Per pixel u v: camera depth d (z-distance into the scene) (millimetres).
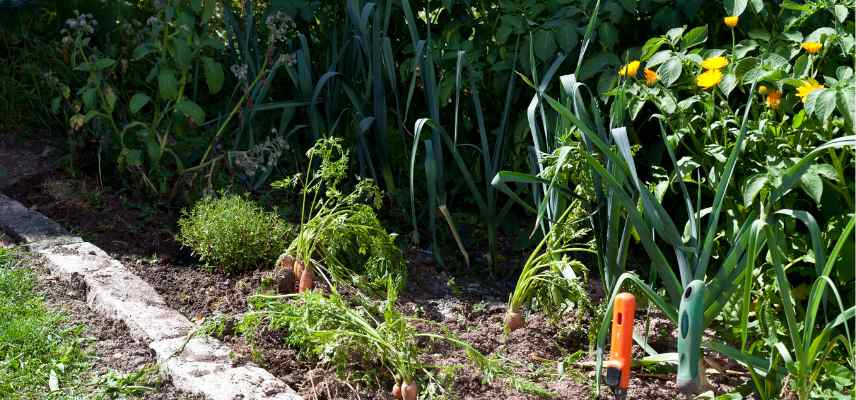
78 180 5270
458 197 5145
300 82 5109
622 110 3514
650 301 3762
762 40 4273
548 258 3891
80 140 5297
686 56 3863
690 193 4371
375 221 4207
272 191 5145
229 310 4004
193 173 5008
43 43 5949
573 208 3873
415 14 5238
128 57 5613
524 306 4129
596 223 3838
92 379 3482
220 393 3287
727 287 3236
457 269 4598
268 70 5074
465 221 4926
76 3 5809
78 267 4168
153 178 5176
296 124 5438
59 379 3473
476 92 4582
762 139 3572
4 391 3355
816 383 3238
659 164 4406
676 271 4469
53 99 5613
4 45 6227
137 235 4715
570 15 4527
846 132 3414
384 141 4859
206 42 5012
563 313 3943
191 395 3371
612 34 4430
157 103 5082
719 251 3994
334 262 4273
